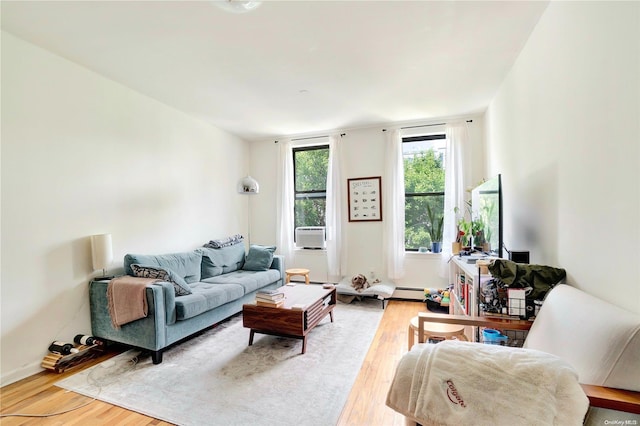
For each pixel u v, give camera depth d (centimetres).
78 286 269
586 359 113
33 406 195
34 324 238
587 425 98
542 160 208
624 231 126
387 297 399
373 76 294
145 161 339
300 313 264
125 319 254
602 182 141
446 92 334
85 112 278
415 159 455
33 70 240
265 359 256
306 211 519
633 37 118
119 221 308
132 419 182
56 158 255
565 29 174
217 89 323
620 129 127
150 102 346
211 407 192
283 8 195
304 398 201
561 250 182
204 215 430
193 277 359
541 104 209
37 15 201
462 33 225
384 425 175
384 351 271
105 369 242
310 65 272
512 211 277
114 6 192
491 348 107
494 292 187
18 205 230
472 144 417
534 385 91
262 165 535
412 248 455
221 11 198
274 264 443
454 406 95
